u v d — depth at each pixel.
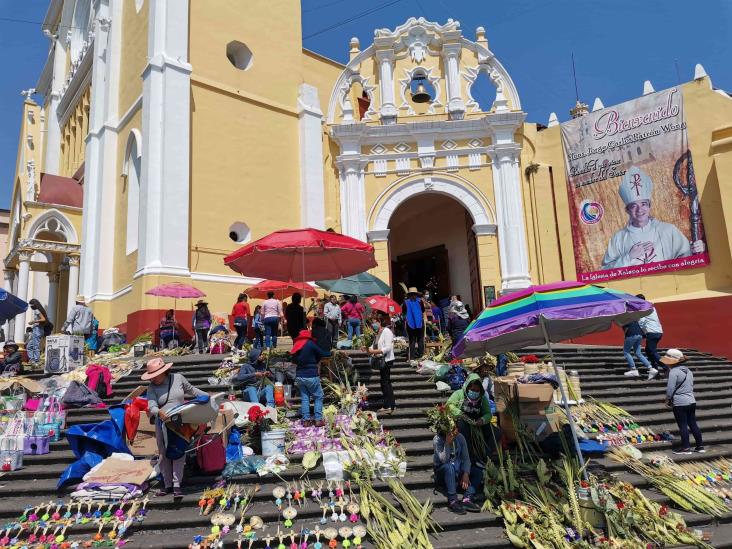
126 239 16.27
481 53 18.66
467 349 6.97
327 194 18.05
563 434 7.20
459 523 5.73
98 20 19.89
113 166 17.80
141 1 17.31
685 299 14.79
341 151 18.17
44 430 7.47
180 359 10.86
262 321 12.12
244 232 16.23
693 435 7.95
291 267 10.13
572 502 5.80
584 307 5.72
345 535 5.37
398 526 5.48
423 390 9.67
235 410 7.77
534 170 17.62
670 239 15.56
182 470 6.08
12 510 5.82
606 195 16.72
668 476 6.65
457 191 17.73
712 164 15.12
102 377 9.21
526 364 9.73
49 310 22.81
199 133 15.59
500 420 7.50
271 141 17.30
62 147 26.19
